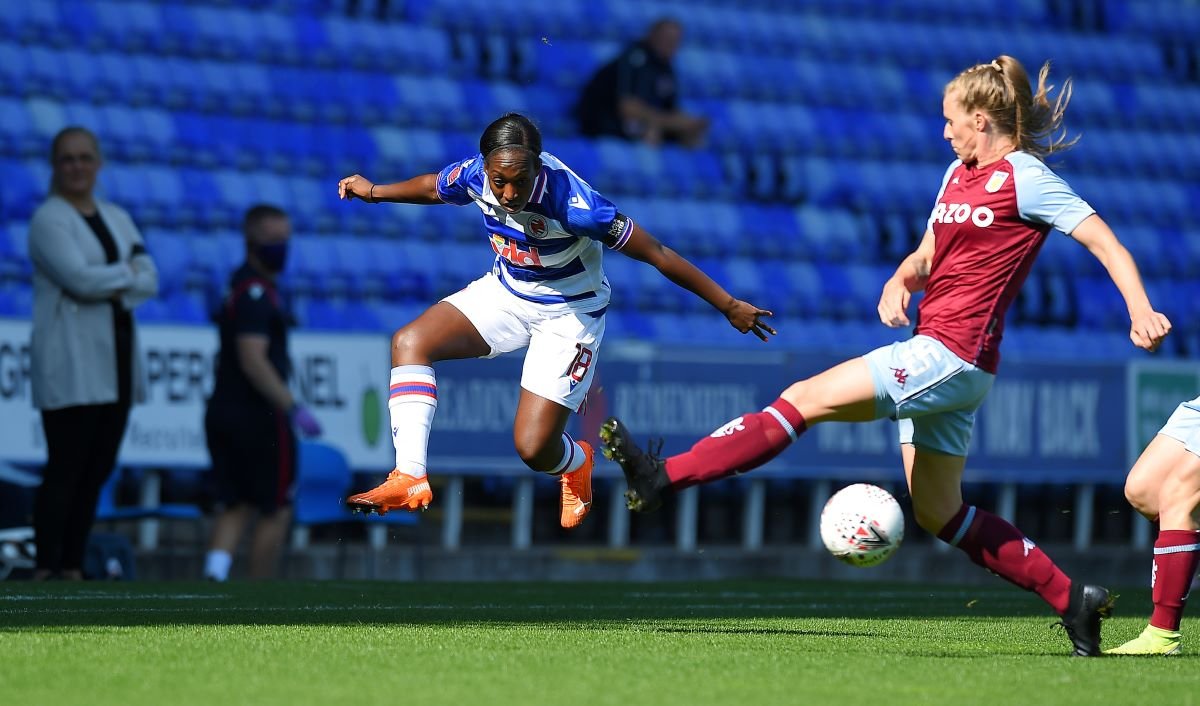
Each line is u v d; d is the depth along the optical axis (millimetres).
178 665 14688
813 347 55938
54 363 31406
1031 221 16812
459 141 57906
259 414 35250
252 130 54312
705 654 16531
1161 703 13492
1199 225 67312
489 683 13828
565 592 29156
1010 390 47156
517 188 18719
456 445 41906
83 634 17562
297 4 57594
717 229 58625
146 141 52406
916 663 16156
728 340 54469
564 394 20469
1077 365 48031
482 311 20344
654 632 19859
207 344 39594
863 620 23422
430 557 41938
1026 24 70375
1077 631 17781
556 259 19906
